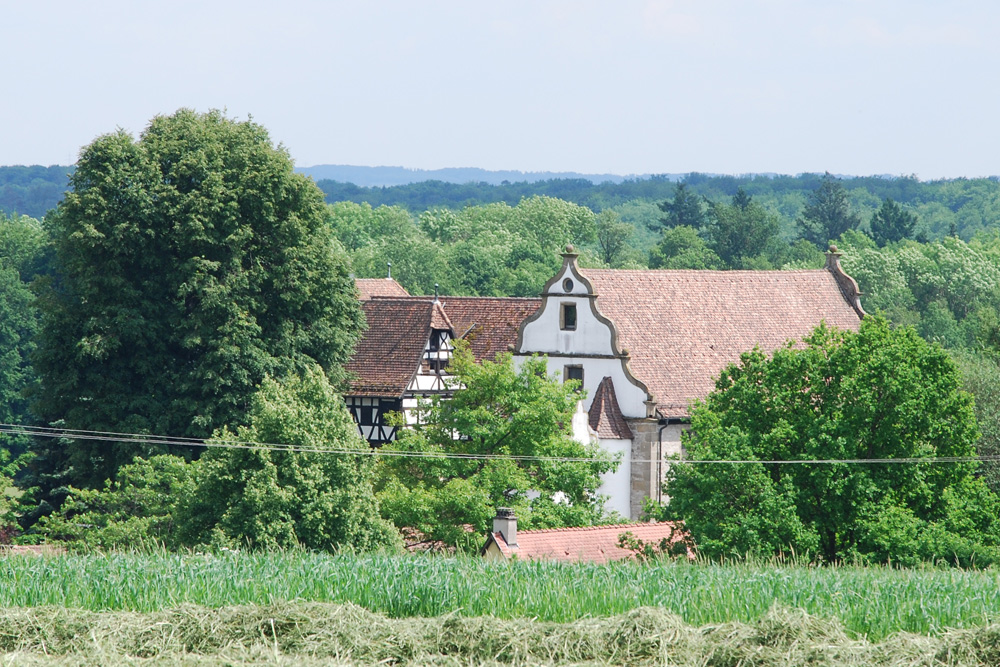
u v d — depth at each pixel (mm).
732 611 75750
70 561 88438
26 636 70312
